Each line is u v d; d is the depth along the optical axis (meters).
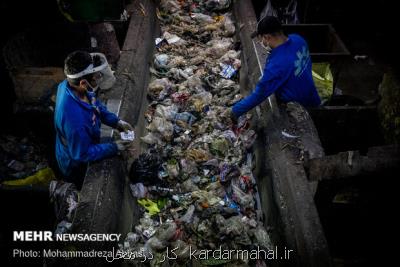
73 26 5.48
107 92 4.14
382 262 3.27
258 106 4.23
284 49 3.54
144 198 3.67
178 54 5.67
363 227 3.44
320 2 6.90
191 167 3.87
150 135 4.18
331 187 3.03
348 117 4.34
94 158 3.13
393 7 6.88
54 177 4.58
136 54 4.91
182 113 4.51
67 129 2.94
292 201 2.96
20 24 5.91
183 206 3.54
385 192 3.22
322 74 5.46
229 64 5.36
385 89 4.25
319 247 2.59
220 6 6.69
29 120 5.02
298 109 3.81
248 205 3.60
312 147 3.43
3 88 5.36
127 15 5.86
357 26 7.21
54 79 4.80
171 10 6.54
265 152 3.71
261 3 6.96
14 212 3.83
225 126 4.38
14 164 4.83
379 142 4.38
